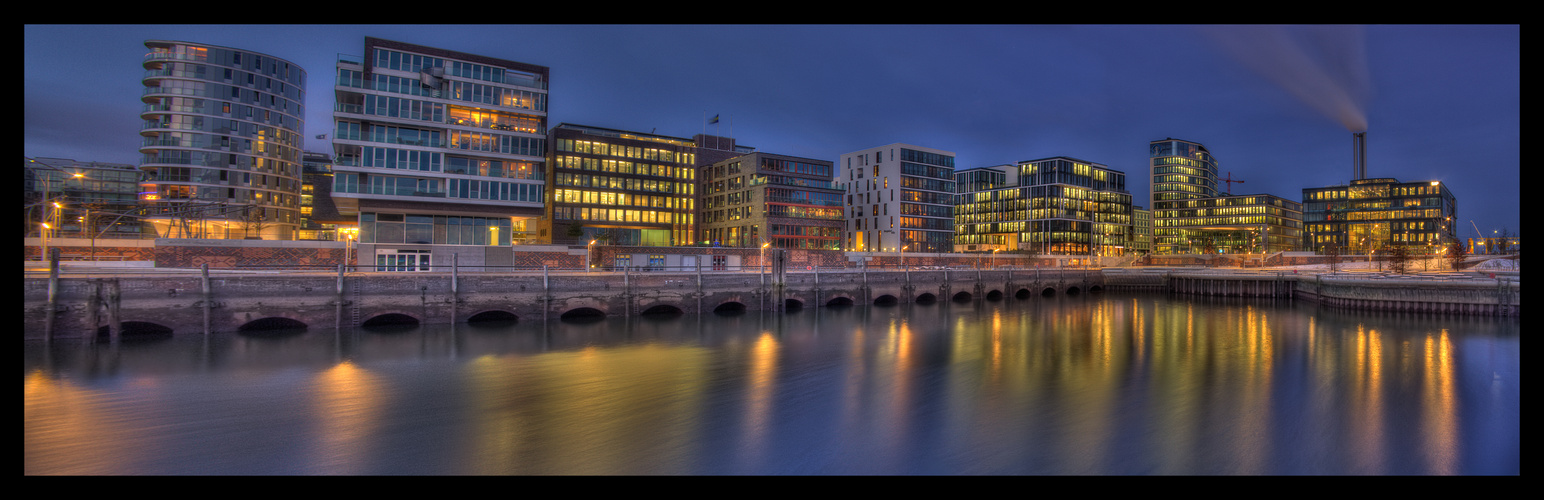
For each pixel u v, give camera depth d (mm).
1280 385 31891
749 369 35094
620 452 21516
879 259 107688
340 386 29469
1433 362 37938
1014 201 179125
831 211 126562
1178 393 30109
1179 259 161000
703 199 135000
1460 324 54812
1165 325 57781
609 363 35969
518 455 21109
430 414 25453
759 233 118688
